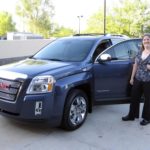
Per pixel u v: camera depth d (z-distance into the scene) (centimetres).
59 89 503
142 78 567
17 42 2022
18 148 470
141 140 512
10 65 576
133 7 4584
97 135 529
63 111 520
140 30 4603
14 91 505
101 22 5031
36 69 528
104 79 592
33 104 492
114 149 475
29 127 555
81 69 553
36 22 5153
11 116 512
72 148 475
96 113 651
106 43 629
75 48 620
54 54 628
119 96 619
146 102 576
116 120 609
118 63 610
